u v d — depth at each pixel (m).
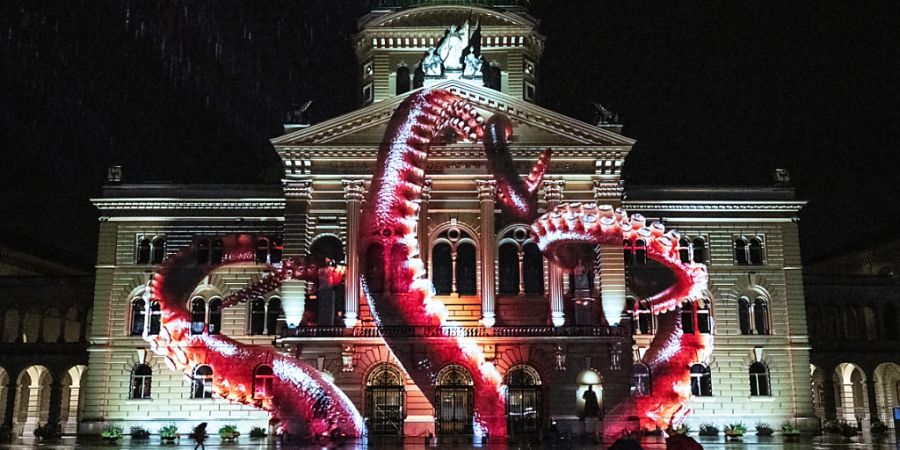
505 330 53.09
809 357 63.69
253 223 62.03
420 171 55.19
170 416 59.06
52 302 65.94
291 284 55.47
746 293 62.59
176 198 61.94
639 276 61.19
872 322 71.31
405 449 43.22
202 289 60.97
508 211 57.34
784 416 60.62
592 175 57.38
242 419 59.06
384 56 66.50
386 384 53.47
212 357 57.91
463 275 56.59
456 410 53.25
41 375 71.69
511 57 65.94
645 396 58.31
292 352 53.28
